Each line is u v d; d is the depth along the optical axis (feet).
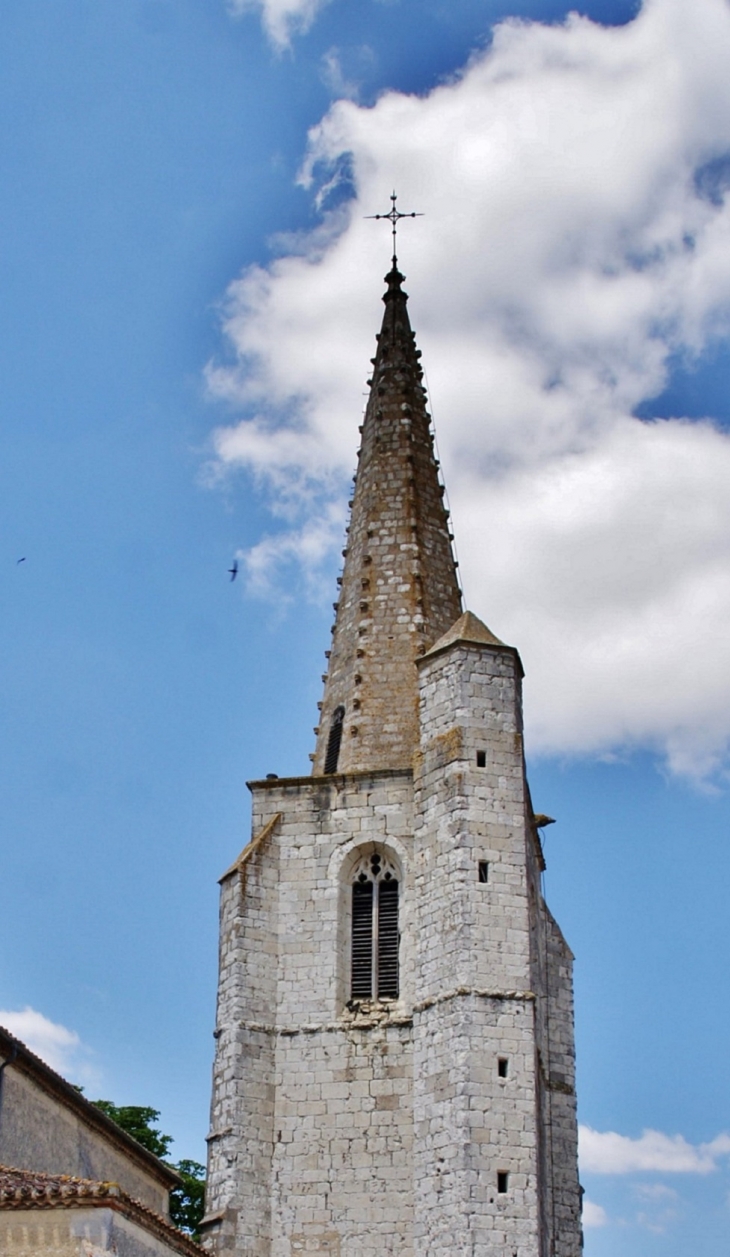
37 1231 117.80
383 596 201.05
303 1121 174.60
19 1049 137.08
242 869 185.26
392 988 179.52
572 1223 178.91
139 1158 169.27
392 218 233.76
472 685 181.06
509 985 167.53
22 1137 140.77
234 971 180.86
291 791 190.29
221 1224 168.66
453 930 170.19
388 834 184.44
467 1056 163.43
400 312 226.17
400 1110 172.24
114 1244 120.26
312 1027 178.29
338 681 199.52
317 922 183.42
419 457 213.46
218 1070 178.29
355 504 213.46
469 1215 156.66
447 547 207.92
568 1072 187.83
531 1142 161.17
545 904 196.95
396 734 190.80
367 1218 168.66
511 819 175.32
